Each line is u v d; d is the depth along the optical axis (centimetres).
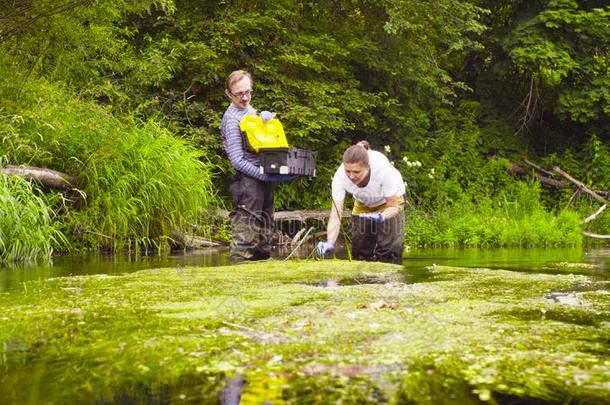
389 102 1417
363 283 451
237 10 1278
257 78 1315
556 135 1858
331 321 295
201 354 236
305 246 983
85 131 866
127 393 192
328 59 1409
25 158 836
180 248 916
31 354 238
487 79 1833
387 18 1447
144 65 1127
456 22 1477
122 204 834
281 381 203
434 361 226
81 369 218
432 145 1616
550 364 223
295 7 1379
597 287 428
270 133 659
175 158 912
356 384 200
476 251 915
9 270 574
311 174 675
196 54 1209
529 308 334
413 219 1208
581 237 1183
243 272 523
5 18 883
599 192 1642
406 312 318
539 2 1716
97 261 679
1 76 880
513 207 1450
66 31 956
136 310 329
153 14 1290
